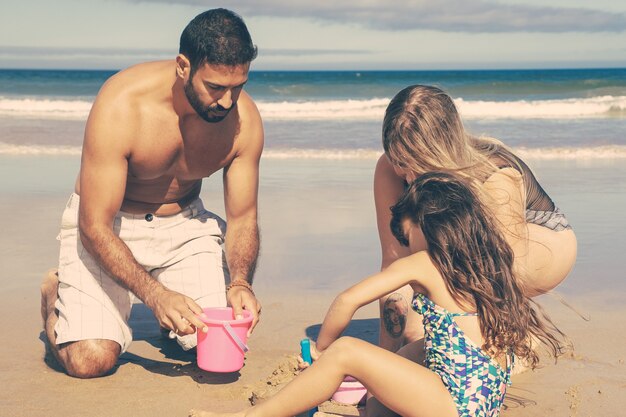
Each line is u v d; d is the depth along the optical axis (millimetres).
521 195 3605
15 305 4980
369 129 16922
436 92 3486
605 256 6281
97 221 3818
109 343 3861
